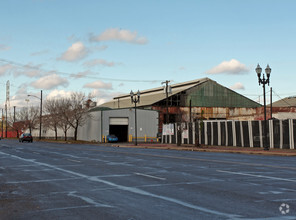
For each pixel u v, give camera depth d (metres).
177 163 19.48
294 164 18.73
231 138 39.31
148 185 11.52
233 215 7.30
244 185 11.36
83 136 71.94
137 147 43.72
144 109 66.75
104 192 10.27
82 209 8.03
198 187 11.02
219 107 77.19
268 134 34.78
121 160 21.86
